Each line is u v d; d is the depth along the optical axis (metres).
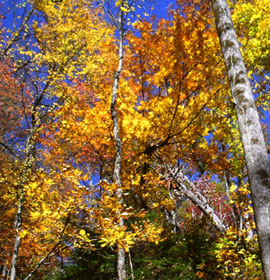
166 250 5.89
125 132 6.55
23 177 5.59
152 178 7.04
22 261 5.29
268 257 2.07
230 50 3.26
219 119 6.73
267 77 6.99
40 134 6.88
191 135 6.99
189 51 6.38
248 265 4.04
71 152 6.56
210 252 5.25
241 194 4.83
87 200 3.18
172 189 8.10
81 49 8.68
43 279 6.17
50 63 8.42
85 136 6.31
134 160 7.46
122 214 3.09
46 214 2.96
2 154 8.55
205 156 6.84
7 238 6.00
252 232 5.24
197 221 7.02
